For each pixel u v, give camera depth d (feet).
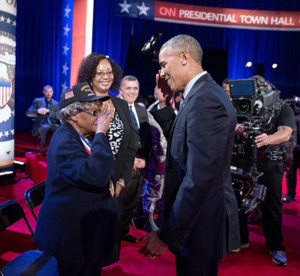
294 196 14.44
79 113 4.70
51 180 4.50
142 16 21.36
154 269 8.27
